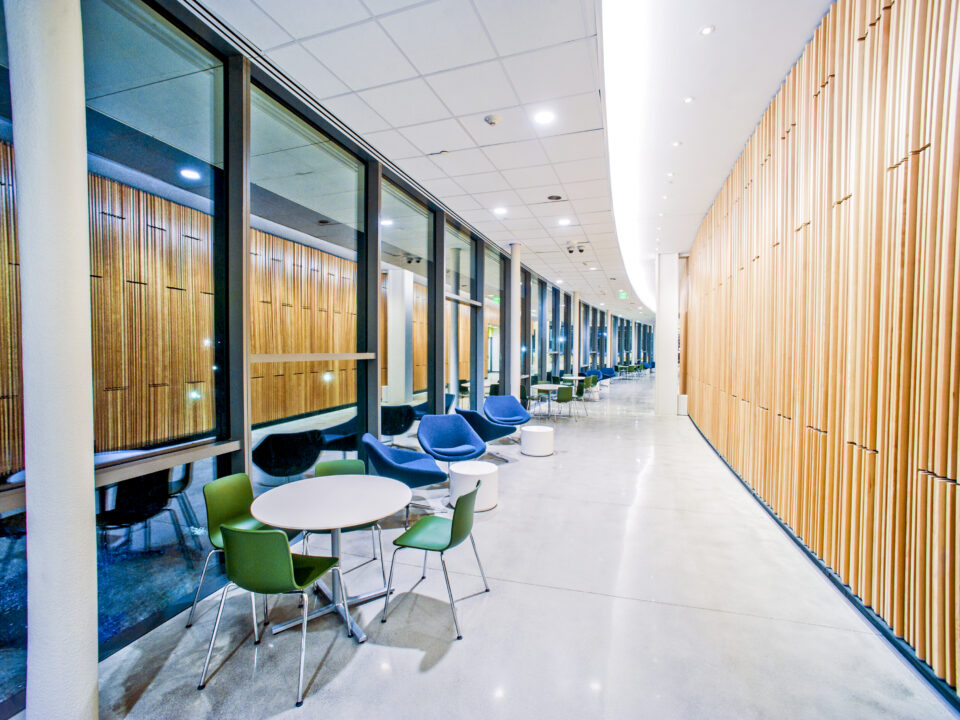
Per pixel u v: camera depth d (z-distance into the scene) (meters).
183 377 3.46
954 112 1.92
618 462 6.07
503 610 2.61
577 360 16.23
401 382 8.49
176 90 2.89
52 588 1.66
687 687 2.00
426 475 3.83
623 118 4.40
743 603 2.68
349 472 3.20
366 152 4.32
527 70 3.15
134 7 2.41
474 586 2.87
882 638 2.33
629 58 3.50
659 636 2.37
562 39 2.83
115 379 3.12
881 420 2.39
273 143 4.05
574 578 2.97
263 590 2.00
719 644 2.30
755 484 4.55
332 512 2.34
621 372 24.39
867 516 2.49
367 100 3.52
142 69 2.74
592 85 3.33
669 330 10.48
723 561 3.21
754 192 4.62
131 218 3.24
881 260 2.42
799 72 3.48
